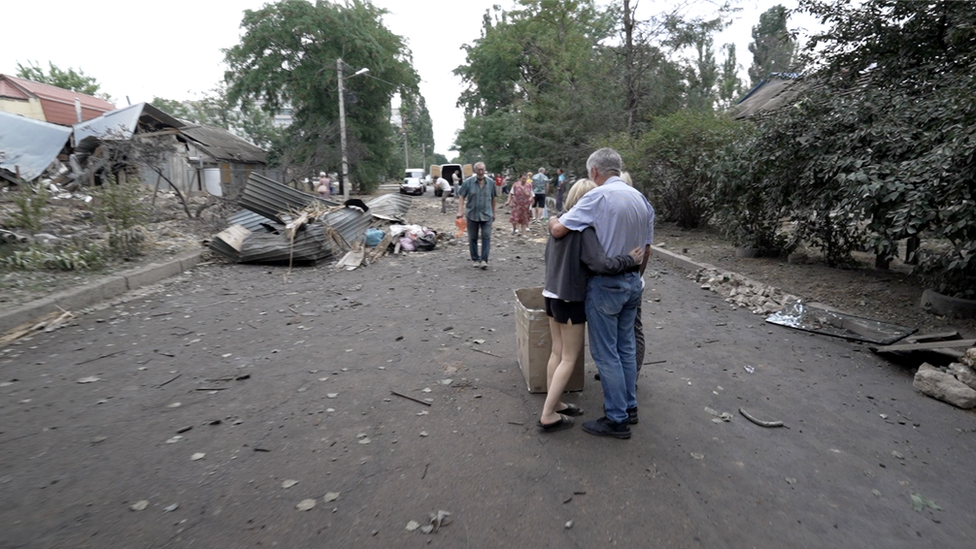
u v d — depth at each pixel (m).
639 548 2.54
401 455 3.33
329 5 35.12
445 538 2.59
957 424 3.83
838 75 9.29
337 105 36.12
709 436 3.62
